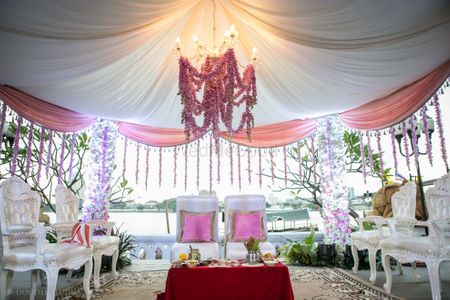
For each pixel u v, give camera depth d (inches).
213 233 172.7
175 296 101.3
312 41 118.8
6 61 114.3
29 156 148.3
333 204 188.5
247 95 126.3
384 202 199.5
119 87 148.9
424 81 137.1
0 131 135.6
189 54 148.6
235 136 209.9
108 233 162.7
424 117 141.1
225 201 180.1
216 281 102.6
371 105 168.9
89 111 172.6
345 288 136.7
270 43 135.2
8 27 95.4
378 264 175.2
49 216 228.7
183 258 117.3
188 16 128.0
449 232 116.6
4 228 112.0
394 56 119.4
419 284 143.1
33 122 149.9
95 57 120.3
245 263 111.5
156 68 148.0
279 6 106.4
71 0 88.6
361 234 158.9
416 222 130.2
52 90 143.3
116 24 105.3
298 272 168.4
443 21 100.7
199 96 172.9
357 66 129.0
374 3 93.1
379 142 175.0
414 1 91.3
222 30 140.8
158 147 209.2
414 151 150.1
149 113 182.7
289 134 207.2
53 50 109.3
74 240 127.6
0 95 134.6
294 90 161.5
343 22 103.3
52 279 108.0
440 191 125.8
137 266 191.6
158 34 127.6
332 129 194.4
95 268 143.1
